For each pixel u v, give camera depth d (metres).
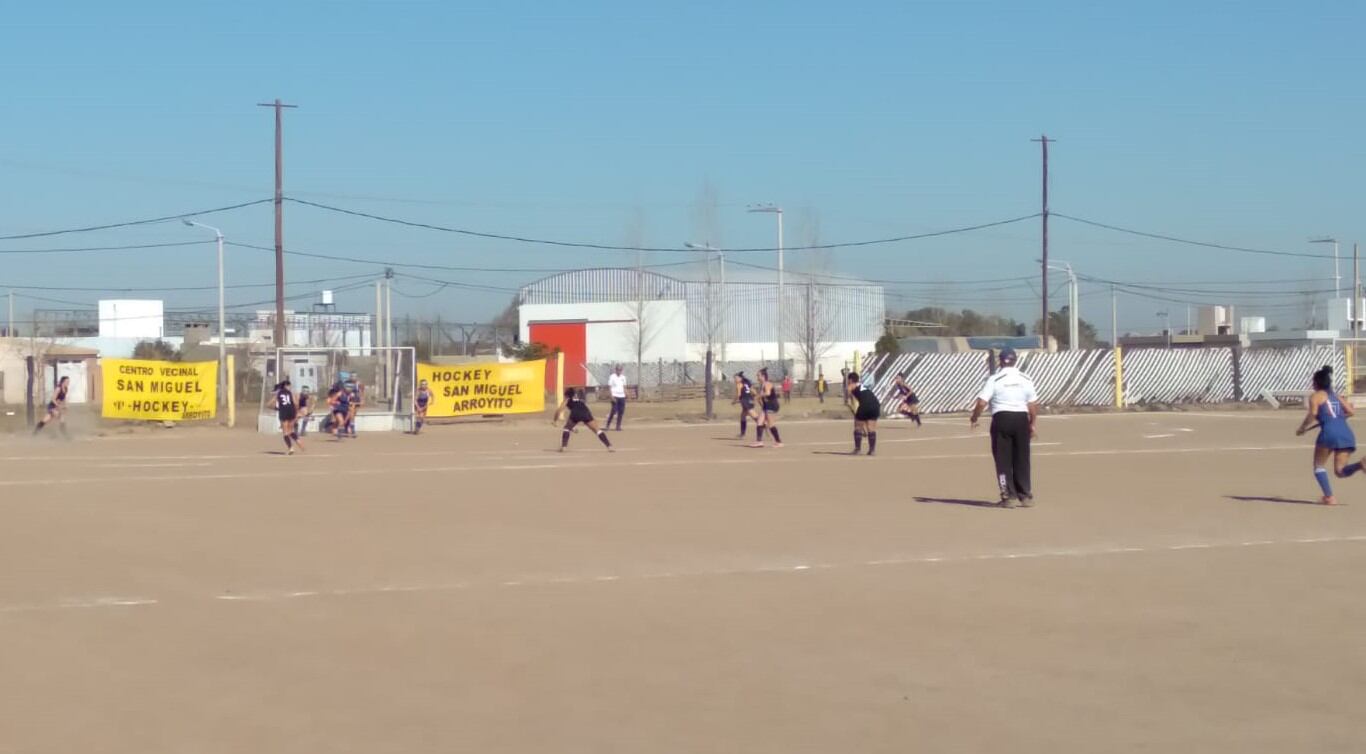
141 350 76.81
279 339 49.56
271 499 19.97
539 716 7.98
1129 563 13.39
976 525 16.38
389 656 9.51
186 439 37.03
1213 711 8.04
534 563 13.55
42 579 12.73
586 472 24.55
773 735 7.59
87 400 66.50
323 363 52.88
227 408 44.81
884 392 47.25
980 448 30.67
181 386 42.28
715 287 86.94
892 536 15.40
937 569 13.05
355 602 11.50
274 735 7.62
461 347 86.25
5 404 59.06
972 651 9.58
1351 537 15.20
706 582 12.39
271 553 14.34
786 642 9.88
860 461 26.88
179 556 14.16
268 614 11.00
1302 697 8.34
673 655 9.49
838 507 18.42
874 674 8.93
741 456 28.52
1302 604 11.26
